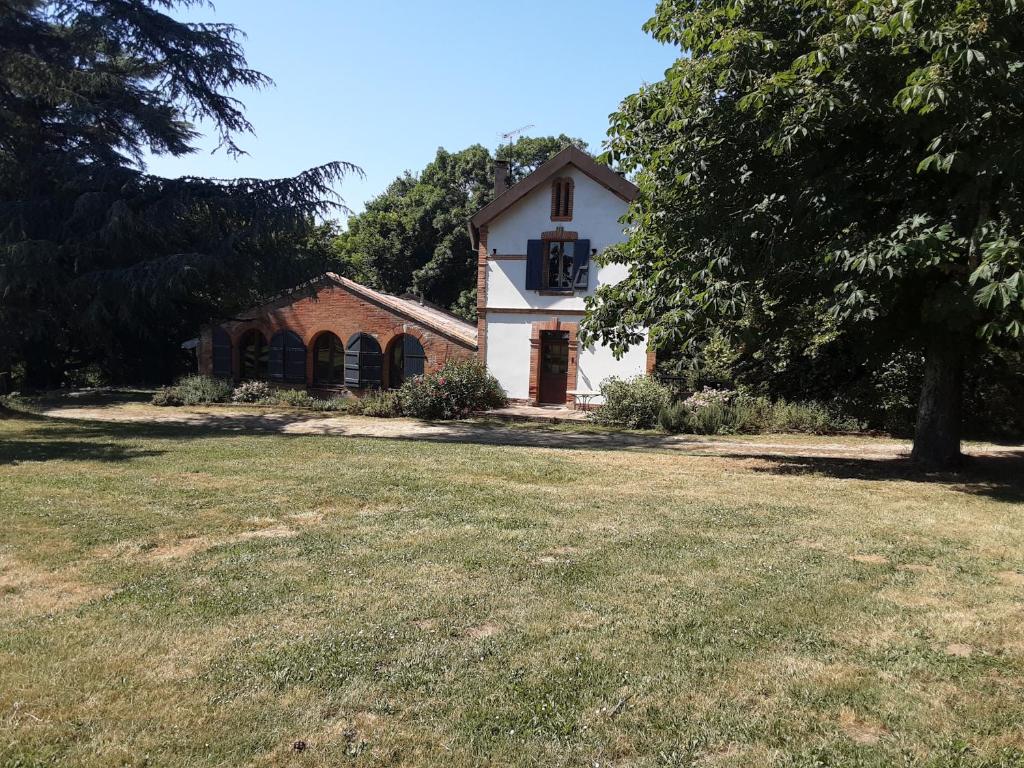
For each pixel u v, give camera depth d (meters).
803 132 8.01
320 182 19.41
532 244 21.58
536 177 21.23
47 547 5.59
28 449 11.14
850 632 4.08
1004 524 6.86
